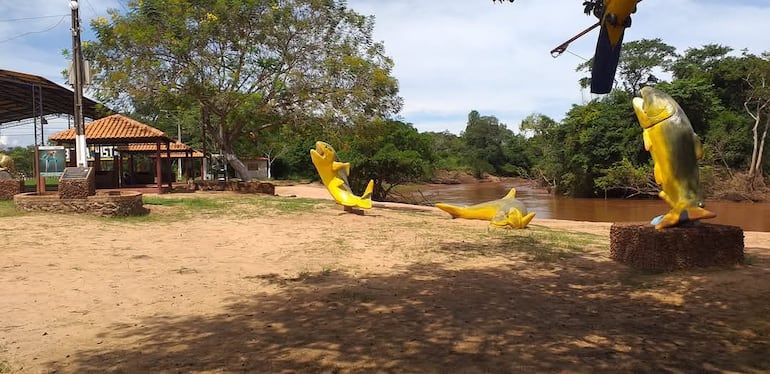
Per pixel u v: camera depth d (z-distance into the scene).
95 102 27.02
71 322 5.71
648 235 8.63
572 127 47.91
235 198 21.41
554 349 4.95
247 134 26.31
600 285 7.71
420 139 41.00
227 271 8.52
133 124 22.56
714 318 5.99
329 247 11.02
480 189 63.50
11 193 17.14
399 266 9.19
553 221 20.09
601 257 9.98
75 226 12.02
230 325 5.68
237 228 13.44
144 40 21.12
